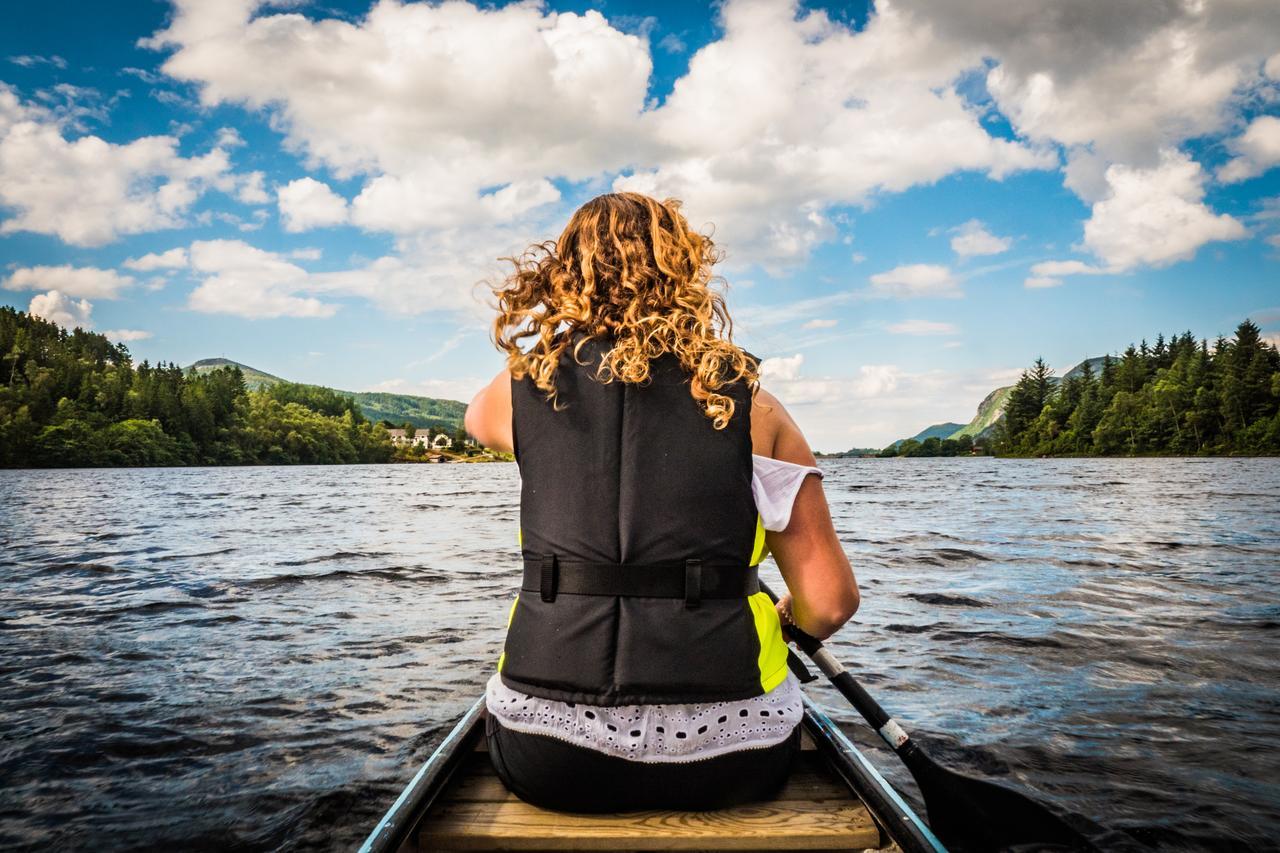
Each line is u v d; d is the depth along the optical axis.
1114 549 10.78
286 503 27.30
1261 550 10.50
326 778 3.33
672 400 1.44
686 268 1.58
